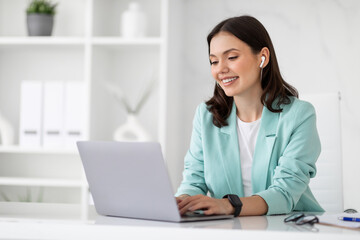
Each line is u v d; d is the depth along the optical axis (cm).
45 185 339
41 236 126
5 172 363
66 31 358
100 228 123
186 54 356
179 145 353
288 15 347
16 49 358
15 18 364
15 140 361
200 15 355
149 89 351
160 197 135
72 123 328
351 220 136
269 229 120
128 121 330
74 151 324
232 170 190
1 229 127
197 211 148
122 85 354
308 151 181
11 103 363
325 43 343
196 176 201
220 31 184
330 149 235
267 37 189
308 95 244
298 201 190
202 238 118
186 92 356
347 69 341
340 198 232
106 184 148
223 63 183
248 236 116
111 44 326
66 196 358
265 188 185
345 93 340
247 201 158
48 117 329
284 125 184
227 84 185
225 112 198
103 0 345
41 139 331
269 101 187
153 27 351
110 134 354
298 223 131
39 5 337
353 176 337
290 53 347
